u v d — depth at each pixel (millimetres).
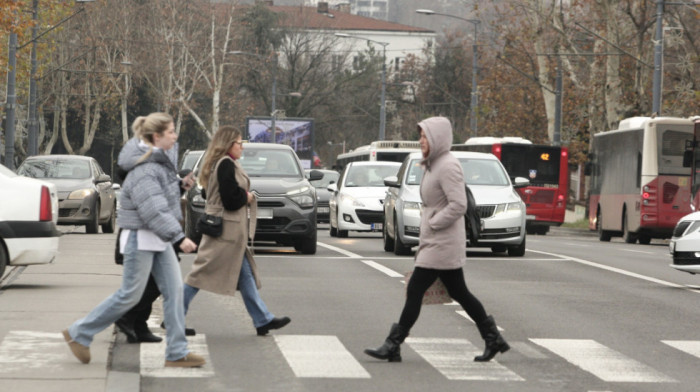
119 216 19359
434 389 18188
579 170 153375
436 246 20453
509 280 36438
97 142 193250
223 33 175750
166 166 19297
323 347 22234
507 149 92375
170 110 176500
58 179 61281
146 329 22156
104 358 19812
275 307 28422
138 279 19219
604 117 105625
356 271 38625
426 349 22203
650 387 18688
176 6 169000
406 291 20750
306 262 42188
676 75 105312
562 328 25469
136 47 169750
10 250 30016
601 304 30172
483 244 46469
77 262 39312
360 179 65375
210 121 186875
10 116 85250
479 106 128625
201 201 44438
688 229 35312
